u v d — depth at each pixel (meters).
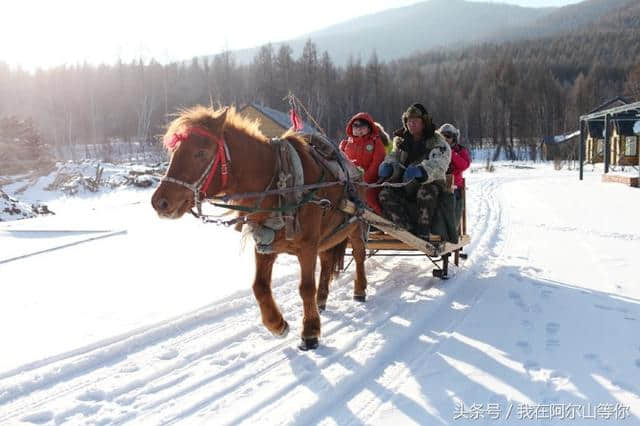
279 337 5.44
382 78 79.56
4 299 6.91
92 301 6.75
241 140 4.77
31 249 10.29
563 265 8.32
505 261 8.74
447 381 4.46
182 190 4.26
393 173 7.07
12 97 77.38
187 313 6.11
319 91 68.44
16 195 26.30
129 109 68.88
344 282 7.63
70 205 23.34
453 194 7.23
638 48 118.19
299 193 5.01
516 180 29.25
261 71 72.06
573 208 15.35
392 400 4.18
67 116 66.19
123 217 15.57
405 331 5.59
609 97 83.94
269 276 5.25
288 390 4.33
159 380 4.56
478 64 104.69
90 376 4.64
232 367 4.79
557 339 5.29
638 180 22.02
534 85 82.00
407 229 7.02
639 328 5.54
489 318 5.96
